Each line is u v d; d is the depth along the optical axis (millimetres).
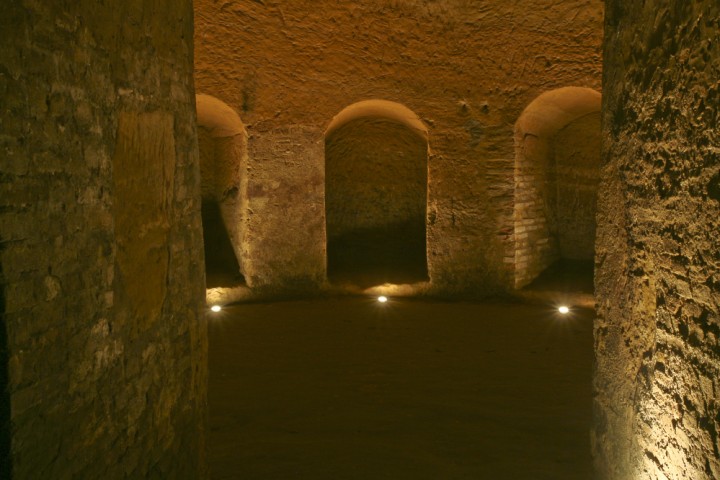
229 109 8461
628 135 2787
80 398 2213
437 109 8945
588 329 7207
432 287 9164
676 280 2346
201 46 8203
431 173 9062
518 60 8609
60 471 2082
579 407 4777
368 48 8781
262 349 6441
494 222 8914
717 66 2033
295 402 4945
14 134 1876
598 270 3129
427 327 7355
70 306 2158
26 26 1944
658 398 2498
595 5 8086
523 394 5074
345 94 8828
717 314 2053
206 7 8164
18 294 1883
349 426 4473
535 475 3732
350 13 8688
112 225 2465
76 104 2219
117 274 2502
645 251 2627
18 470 1864
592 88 8203
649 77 2578
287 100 8664
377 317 7859
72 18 2199
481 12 8648
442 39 8805
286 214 8844
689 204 2230
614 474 2936
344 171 10180
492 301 8836
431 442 4195
